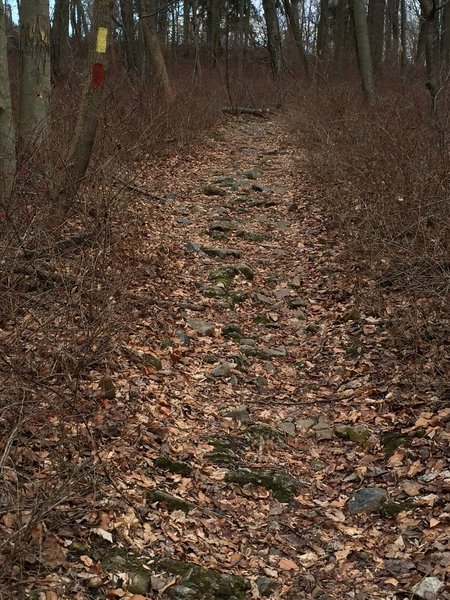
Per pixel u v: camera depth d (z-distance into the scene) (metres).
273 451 7.22
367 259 8.91
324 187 10.78
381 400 7.50
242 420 7.42
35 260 7.52
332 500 6.88
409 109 11.36
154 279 8.84
